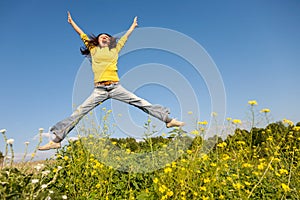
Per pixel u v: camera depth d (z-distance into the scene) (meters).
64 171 3.02
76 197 2.61
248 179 2.72
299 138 3.23
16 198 1.90
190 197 2.48
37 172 2.43
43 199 2.02
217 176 2.66
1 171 2.11
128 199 2.58
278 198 2.36
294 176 2.77
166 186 2.50
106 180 2.79
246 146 3.36
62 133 3.29
